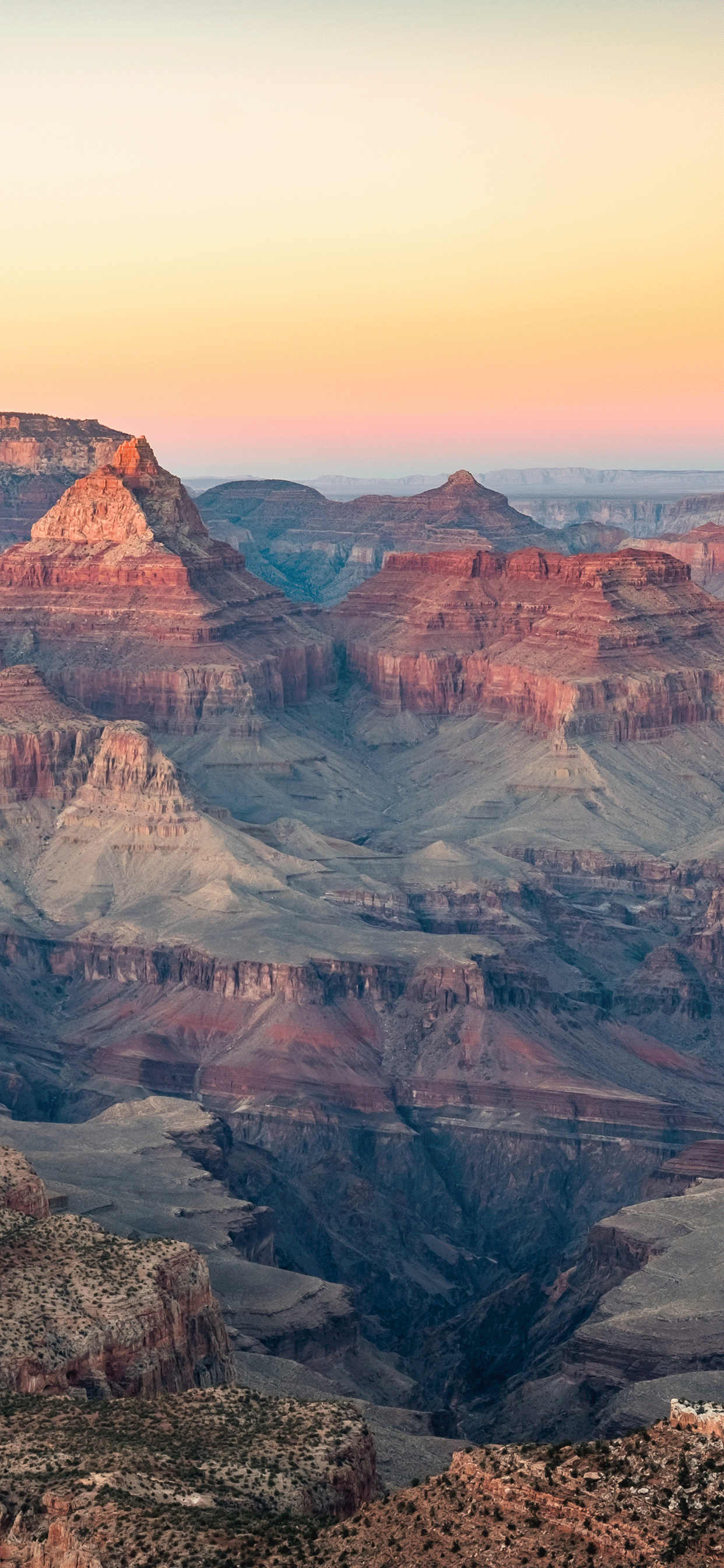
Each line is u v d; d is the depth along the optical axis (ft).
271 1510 336.29
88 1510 320.50
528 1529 279.08
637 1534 271.08
